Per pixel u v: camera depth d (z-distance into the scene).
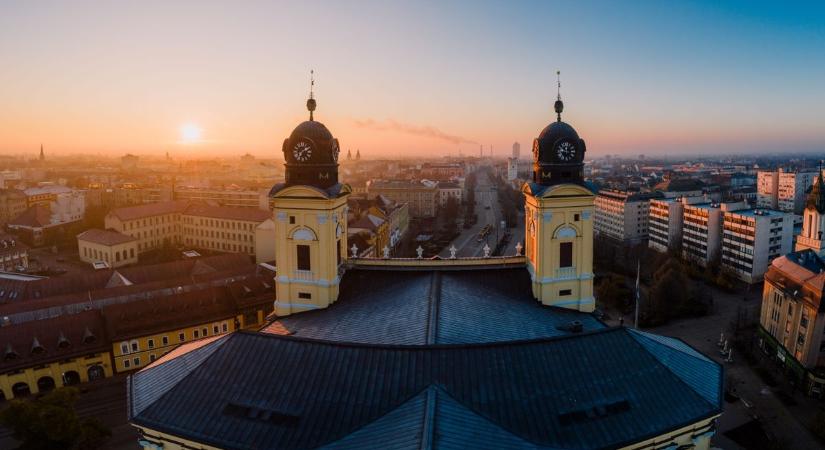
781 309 119.62
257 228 199.25
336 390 49.25
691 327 143.62
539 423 46.56
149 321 122.81
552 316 73.19
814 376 105.75
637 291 120.56
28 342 111.38
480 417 45.75
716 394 53.75
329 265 77.00
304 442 45.75
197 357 56.44
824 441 92.19
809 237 145.38
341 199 80.06
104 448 92.06
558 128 76.44
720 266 191.00
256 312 135.62
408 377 49.28
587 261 77.75
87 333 116.75
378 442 43.69
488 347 52.00
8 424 83.31
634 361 54.03
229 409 49.97
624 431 47.53
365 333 63.72
